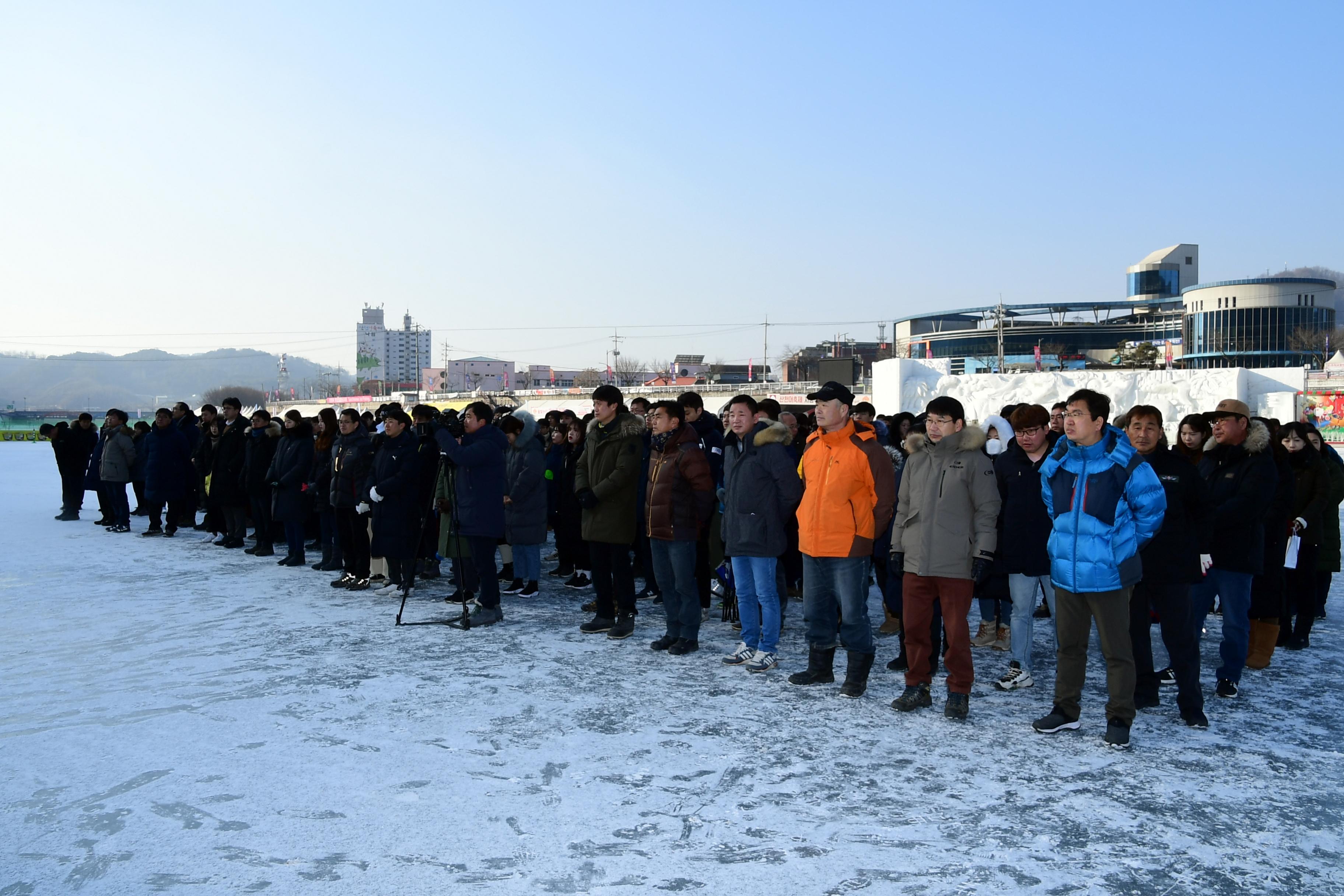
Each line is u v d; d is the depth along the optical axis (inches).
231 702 194.7
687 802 141.1
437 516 366.0
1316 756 165.5
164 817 134.8
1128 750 168.6
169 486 510.6
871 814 137.1
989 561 182.7
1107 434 173.9
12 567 394.9
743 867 119.0
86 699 197.0
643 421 267.4
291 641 254.4
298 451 394.0
